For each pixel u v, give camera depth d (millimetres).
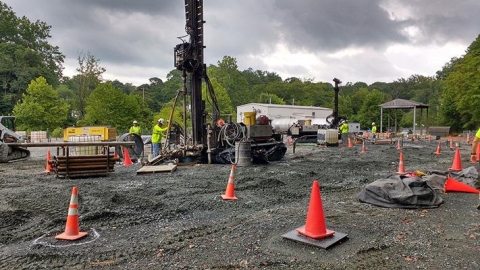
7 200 7137
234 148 13969
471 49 44125
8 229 5316
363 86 118312
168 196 7633
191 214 6195
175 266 3846
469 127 48344
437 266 3818
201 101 14453
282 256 4102
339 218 5766
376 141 29250
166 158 13422
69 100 59000
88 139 16344
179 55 13781
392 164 13812
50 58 73062
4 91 57969
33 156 19250
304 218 5762
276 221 5578
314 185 4727
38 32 71500
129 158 14078
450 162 14594
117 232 5125
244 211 6406
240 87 83375
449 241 4648
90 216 5773
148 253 4246
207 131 14211
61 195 7602
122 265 3906
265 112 45594
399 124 66438
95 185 8938
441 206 6621
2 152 15367
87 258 4113
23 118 41906
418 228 5211
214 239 4746
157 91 91812
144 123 47531
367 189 7086
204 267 3811
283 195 7816
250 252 4234
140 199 7145
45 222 5613
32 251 4348
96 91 41969
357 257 4070
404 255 4137
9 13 68000
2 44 61375
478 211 6250
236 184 9023
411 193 6633
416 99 100500
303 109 50250
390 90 111812
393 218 5770
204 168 12531
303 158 16328
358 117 68562
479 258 4051
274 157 15273
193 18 13938
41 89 42844
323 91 102812
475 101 36906
